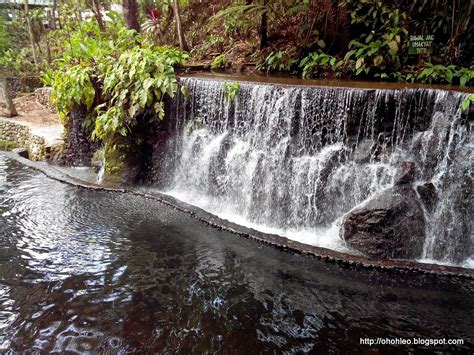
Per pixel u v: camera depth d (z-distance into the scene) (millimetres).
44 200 5520
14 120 9734
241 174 5496
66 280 3629
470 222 4078
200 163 5961
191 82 6043
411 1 6406
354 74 6453
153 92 6117
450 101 4148
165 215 5051
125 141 6309
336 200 4766
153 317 3146
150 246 4277
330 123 4840
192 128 6062
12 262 3914
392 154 4516
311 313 3211
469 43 5891
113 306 3275
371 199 4270
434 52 6121
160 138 6406
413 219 4055
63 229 4652
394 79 6047
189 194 6059
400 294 3422
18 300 3328
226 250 4191
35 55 13273
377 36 6539
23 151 8430
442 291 3453
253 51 8281
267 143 5297
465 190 4098
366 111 4605
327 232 4703
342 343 2881
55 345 2832
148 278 3682
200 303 3332
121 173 6320
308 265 3883
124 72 6371
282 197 5121
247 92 5414
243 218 5336
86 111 7234
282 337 2941
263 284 3604
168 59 6398
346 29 6930
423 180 4336
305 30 7258
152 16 11055
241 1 8617
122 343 2855
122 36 7961
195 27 10062
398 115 4473
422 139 4355
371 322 3102
